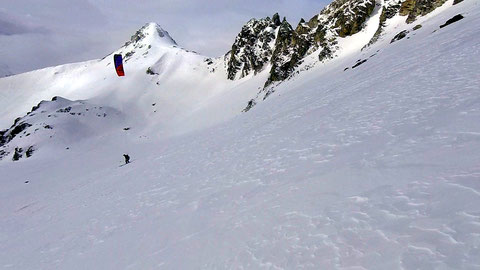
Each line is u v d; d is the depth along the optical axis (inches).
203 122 3102.9
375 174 332.2
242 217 382.6
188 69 5693.9
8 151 3410.4
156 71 5876.0
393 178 308.3
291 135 681.0
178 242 397.1
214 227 394.3
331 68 1972.2
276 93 2271.2
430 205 242.5
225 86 4503.0
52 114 4030.5
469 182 247.6
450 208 229.0
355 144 449.7
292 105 1157.7
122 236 518.0
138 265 380.5
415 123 418.9
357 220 266.1
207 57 6131.9
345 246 241.0
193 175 745.0
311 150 517.7
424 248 203.5
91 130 3939.5
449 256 189.2
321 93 1116.5
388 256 210.5
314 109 827.4
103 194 941.2
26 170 2755.9
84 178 1763.0
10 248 691.4
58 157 3176.7
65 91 6815.9
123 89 5359.3
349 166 381.7
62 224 752.3
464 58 609.9
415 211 243.9
